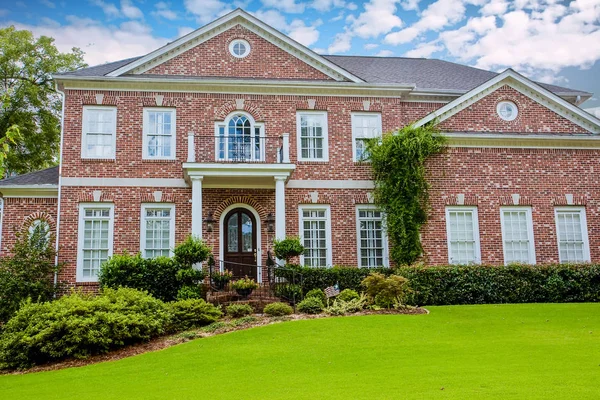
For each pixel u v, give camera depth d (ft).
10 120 93.76
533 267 55.67
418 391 23.24
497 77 64.23
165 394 24.77
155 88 60.64
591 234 63.36
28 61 95.30
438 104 68.64
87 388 27.35
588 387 23.11
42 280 52.95
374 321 41.19
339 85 62.95
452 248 61.21
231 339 37.22
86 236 57.31
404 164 59.47
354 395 23.02
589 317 43.16
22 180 59.82
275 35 63.98
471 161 62.95
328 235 60.90
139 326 39.24
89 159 58.29
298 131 62.39
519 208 63.00
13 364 36.19
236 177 57.11
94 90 59.77
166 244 58.34
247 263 60.13
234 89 61.82
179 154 59.98
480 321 41.55
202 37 63.36
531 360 28.99
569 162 64.54
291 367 29.32
